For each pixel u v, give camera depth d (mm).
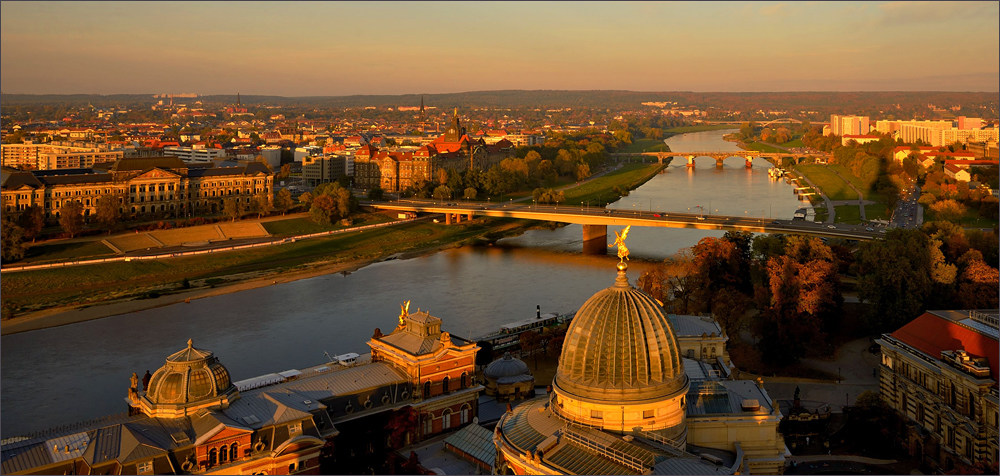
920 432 150125
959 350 146750
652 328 110688
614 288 113625
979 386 136500
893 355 161875
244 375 195125
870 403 163750
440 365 150750
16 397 184875
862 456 151250
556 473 99500
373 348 158000
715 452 118562
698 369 143000
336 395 139875
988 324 151000
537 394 171750
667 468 98438
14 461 109062
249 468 120688
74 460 111688
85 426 127438
